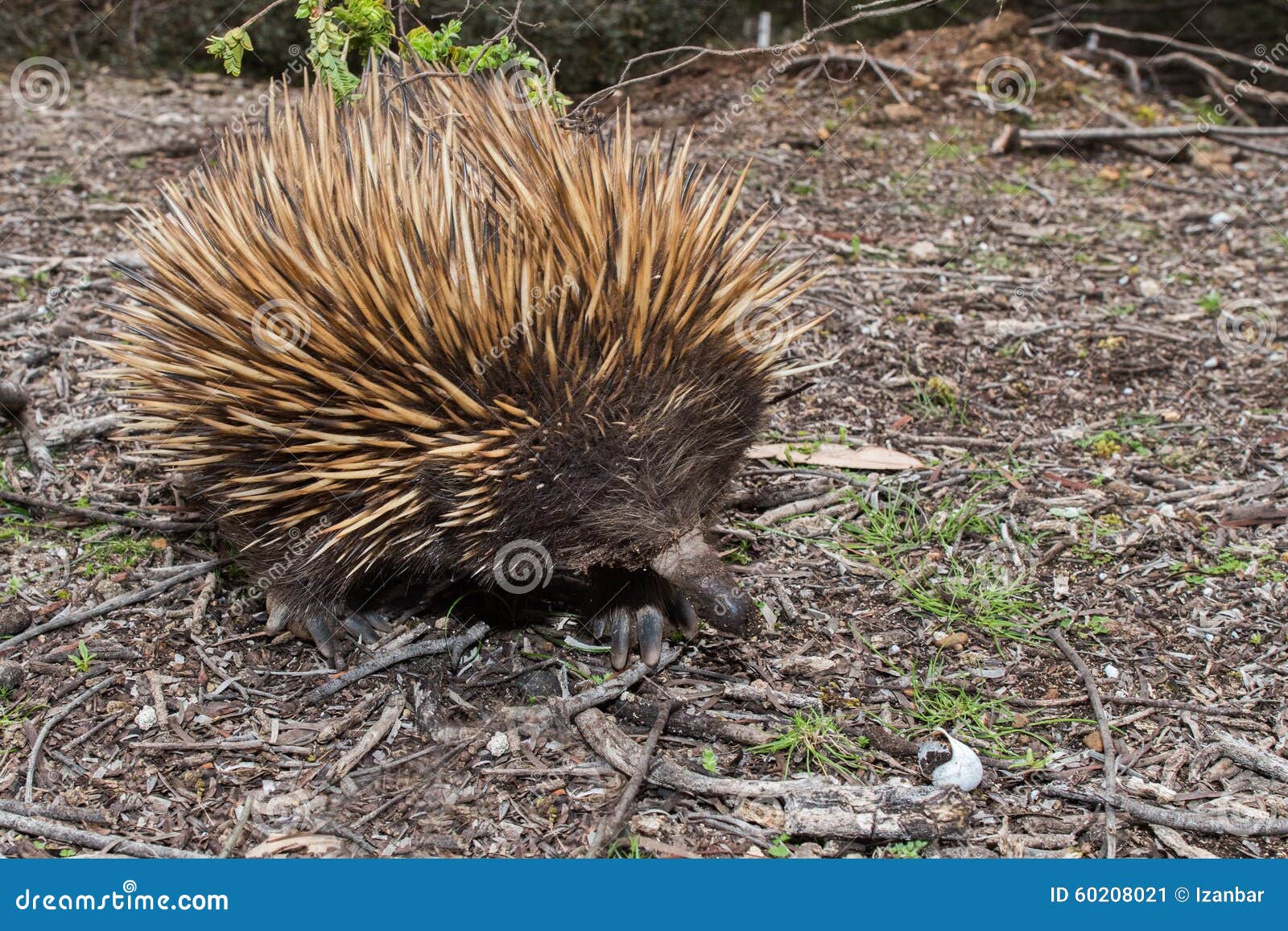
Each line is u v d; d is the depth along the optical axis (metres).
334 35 1.27
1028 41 2.63
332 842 1.11
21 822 1.10
